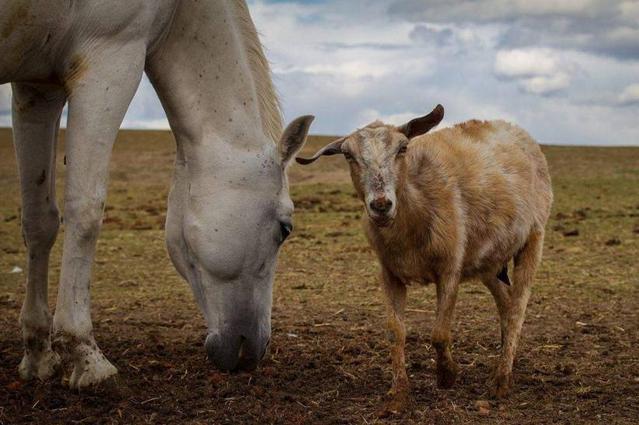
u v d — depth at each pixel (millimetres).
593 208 20438
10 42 5461
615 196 23297
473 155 6738
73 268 5648
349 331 8578
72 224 5633
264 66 6383
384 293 6105
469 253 6535
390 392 5938
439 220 6023
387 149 5789
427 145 6543
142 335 8289
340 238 15953
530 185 7117
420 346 7875
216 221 5891
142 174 32906
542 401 6070
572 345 7922
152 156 37281
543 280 11461
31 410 5500
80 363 5672
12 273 12484
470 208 6441
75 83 5676
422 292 10750
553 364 7227
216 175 5961
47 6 5422
